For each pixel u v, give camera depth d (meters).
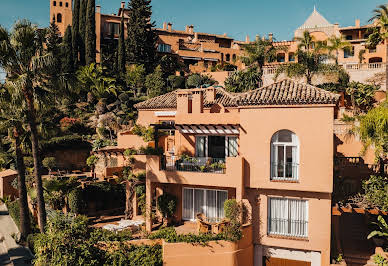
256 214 19.95
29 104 20.92
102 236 19.52
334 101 17.75
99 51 66.50
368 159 28.73
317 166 18.33
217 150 23.55
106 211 27.72
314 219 18.80
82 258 17.83
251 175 19.69
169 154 26.06
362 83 45.41
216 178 20.11
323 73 44.88
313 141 18.39
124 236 19.91
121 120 48.66
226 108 25.14
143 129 26.70
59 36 68.75
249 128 19.78
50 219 20.94
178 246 18.25
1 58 20.20
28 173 35.38
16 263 20.42
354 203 21.27
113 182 28.77
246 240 19.31
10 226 27.22
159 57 67.25
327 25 65.81
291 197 19.27
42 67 20.83
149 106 29.08
